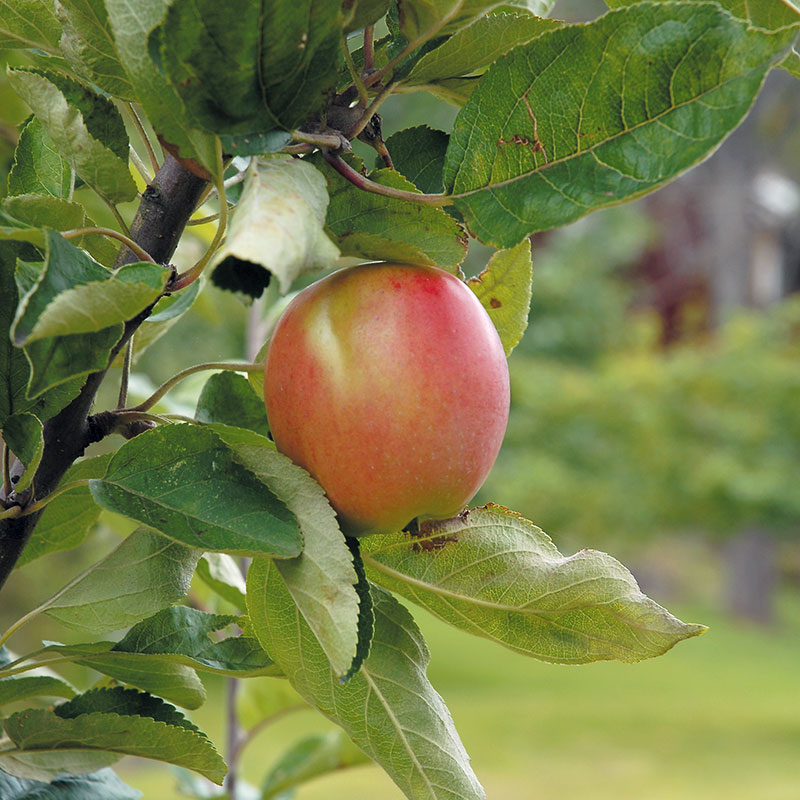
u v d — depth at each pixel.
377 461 0.73
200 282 0.71
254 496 0.72
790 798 4.63
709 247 11.38
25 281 0.70
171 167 0.74
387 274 0.74
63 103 0.73
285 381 0.74
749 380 6.78
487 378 0.74
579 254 8.06
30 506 0.74
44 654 0.79
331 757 1.18
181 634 0.77
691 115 0.69
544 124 0.71
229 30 0.68
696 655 9.31
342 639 0.71
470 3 0.73
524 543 0.78
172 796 4.00
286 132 0.70
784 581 13.57
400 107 4.20
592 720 6.40
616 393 6.79
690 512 6.66
